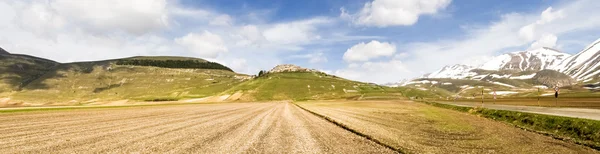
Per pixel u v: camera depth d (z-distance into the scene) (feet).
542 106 204.23
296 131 84.94
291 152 54.75
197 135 70.44
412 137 77.00
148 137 65.51
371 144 65.62
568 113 120.98
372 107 270.67
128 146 54.70
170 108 219.61
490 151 61.16
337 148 59.93
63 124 90.12
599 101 256.32
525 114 120.16
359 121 120.57
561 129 90.07
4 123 91.86
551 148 65.82
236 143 61.31
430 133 85.76
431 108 247.50
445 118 140.97
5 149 50.49
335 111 197.26
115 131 74.59
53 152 48.67
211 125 94.22
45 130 75.20
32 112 146.41
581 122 85.51
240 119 121.60
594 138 75.00
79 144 55.77
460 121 125.18
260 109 220.43
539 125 101.86
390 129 93.91
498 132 90.27
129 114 140.56
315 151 56.34
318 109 224.12
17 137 63.21
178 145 56.85
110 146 54.34
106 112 155.33
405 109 231.09
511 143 70.79
